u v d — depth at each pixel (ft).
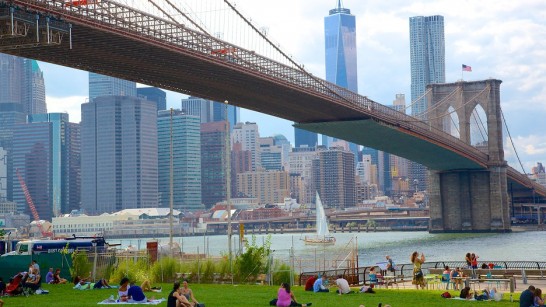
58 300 136.98
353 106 502.79
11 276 185.57
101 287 162.09
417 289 170.60
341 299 141.59
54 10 263.90
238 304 131.85
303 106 487.20
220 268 189.88
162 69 371.56
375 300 140.36
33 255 187.01
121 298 131.03
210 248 647.97
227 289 164.45
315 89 458.91
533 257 437.99
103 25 292.61
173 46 333.62
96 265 189.47
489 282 173.37
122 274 184.96
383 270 205.67
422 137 594.65
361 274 217.56
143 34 317.01
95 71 364.79
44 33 257.55
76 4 279.28
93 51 327.88
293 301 128.88
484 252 498.28
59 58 336.70
